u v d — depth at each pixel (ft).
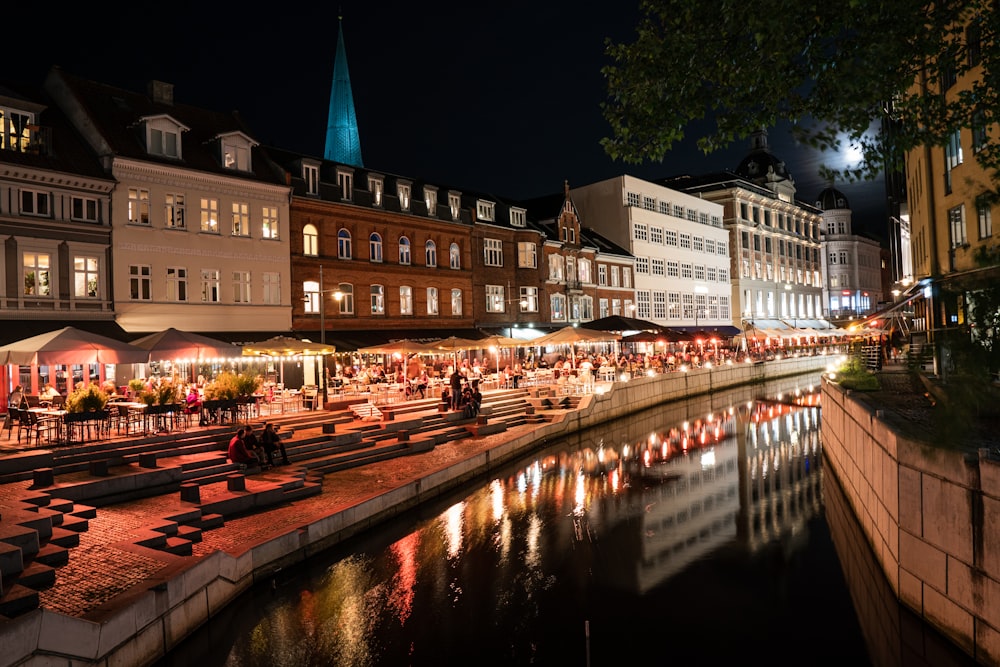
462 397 98.48
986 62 34.40
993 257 30.09
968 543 31.83
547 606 41.50
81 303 91.81
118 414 69.00
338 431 76.74
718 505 65.21
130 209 97.35
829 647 36.24
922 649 35.78
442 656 34.96
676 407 143.74
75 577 33.71
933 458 34.58
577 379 125.39
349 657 34.73
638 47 36.14
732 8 32.94
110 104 103.81
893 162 36.11
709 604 41.93
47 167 88.94
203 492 52.95
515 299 163.32
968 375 31.65
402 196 138.41
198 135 111.75
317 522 48.85
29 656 24.98
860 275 347.77
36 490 46.52
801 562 49.14
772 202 282.15
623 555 50.57
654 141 36.81
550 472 80.33
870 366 122.21
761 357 214.28
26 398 67.56
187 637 34.76
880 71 31.78
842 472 67.97
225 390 75.05
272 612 39.75
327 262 122.72
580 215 215.10
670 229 223.10
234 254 109.09
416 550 50.88
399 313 135.44
